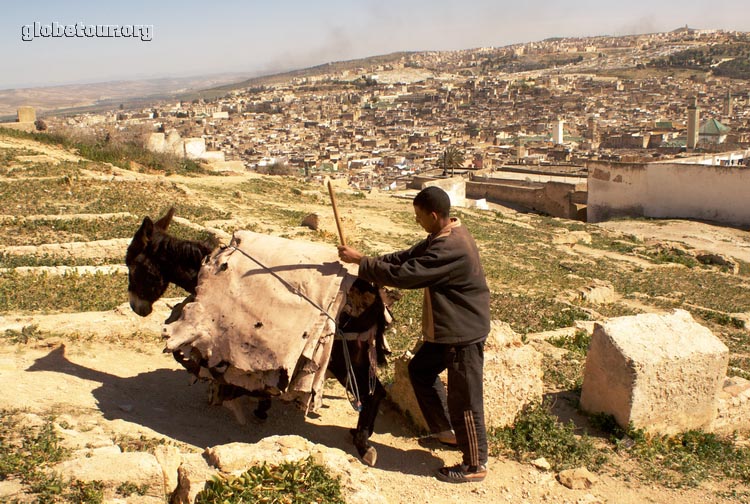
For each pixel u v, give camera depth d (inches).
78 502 159.9
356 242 716.0
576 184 1739.7
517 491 210.4
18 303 347.9
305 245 220.2
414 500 198.5
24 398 217.2
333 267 209.2
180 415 234.1
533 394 256.8
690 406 260.1
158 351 296.2
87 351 280.7
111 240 506.3
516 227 1083.9
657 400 253.0
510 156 4352.9
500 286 620.4
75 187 713.0
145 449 193.2
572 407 276.7
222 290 210.7
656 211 1475.1
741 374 380.5
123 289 394.6
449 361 204.5
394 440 237.3
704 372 259.3
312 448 187.6
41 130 1200.2
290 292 204.1
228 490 166.7
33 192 666.8
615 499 211.5
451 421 211.0
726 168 1363.2
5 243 504.1
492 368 243.1
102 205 657.6
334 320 201.6
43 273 410.6
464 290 199.5
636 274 826.2
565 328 430.9
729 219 1371.8
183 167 1148.5
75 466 168.9
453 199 1587.1
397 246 738.8
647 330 262.1
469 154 4338.1
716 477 232.8
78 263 476.4
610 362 255.8
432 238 201.5
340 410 258.7
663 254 1020.5
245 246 219.5
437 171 2972.4
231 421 236.7
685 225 1333.7
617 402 253.4
